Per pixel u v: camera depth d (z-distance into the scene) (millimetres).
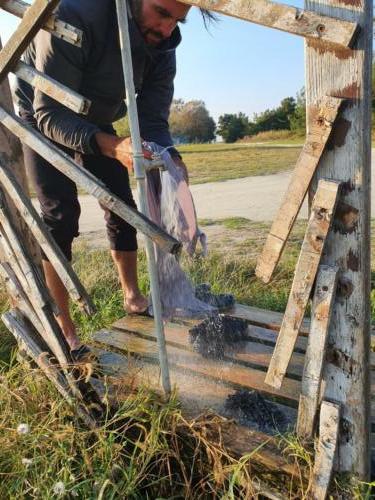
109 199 1589
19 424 1913
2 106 1796
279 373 1501
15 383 2152
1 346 2977
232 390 2037
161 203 1996
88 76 2188
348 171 1270
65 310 2365
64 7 1939
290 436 1589
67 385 1965
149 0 2004
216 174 11070
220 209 6977
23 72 1720
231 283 3719
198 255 3957
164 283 2229
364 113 1213
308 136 1276
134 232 2713
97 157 2551
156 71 2518
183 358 2291
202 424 1745
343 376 1423
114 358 2344
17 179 1928
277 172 10664
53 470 1777
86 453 1753
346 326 1382
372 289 3449
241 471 1635
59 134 1946
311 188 1344
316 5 1207
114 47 2107
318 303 1382
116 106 2408
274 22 1231
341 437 1472
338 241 1335
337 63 1203
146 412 1811
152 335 2525
